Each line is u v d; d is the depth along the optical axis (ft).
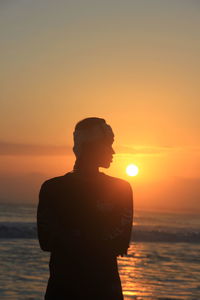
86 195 8.98
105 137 9.13
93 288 8.77
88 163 9.12
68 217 8.94
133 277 49.16
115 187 9.11
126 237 9.12
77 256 8.86
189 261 65.57
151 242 93.40
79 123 9.23
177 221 214.90
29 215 197.77
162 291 42.04
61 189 9.02
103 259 8.91
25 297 37.35
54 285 8.88
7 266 53.11
